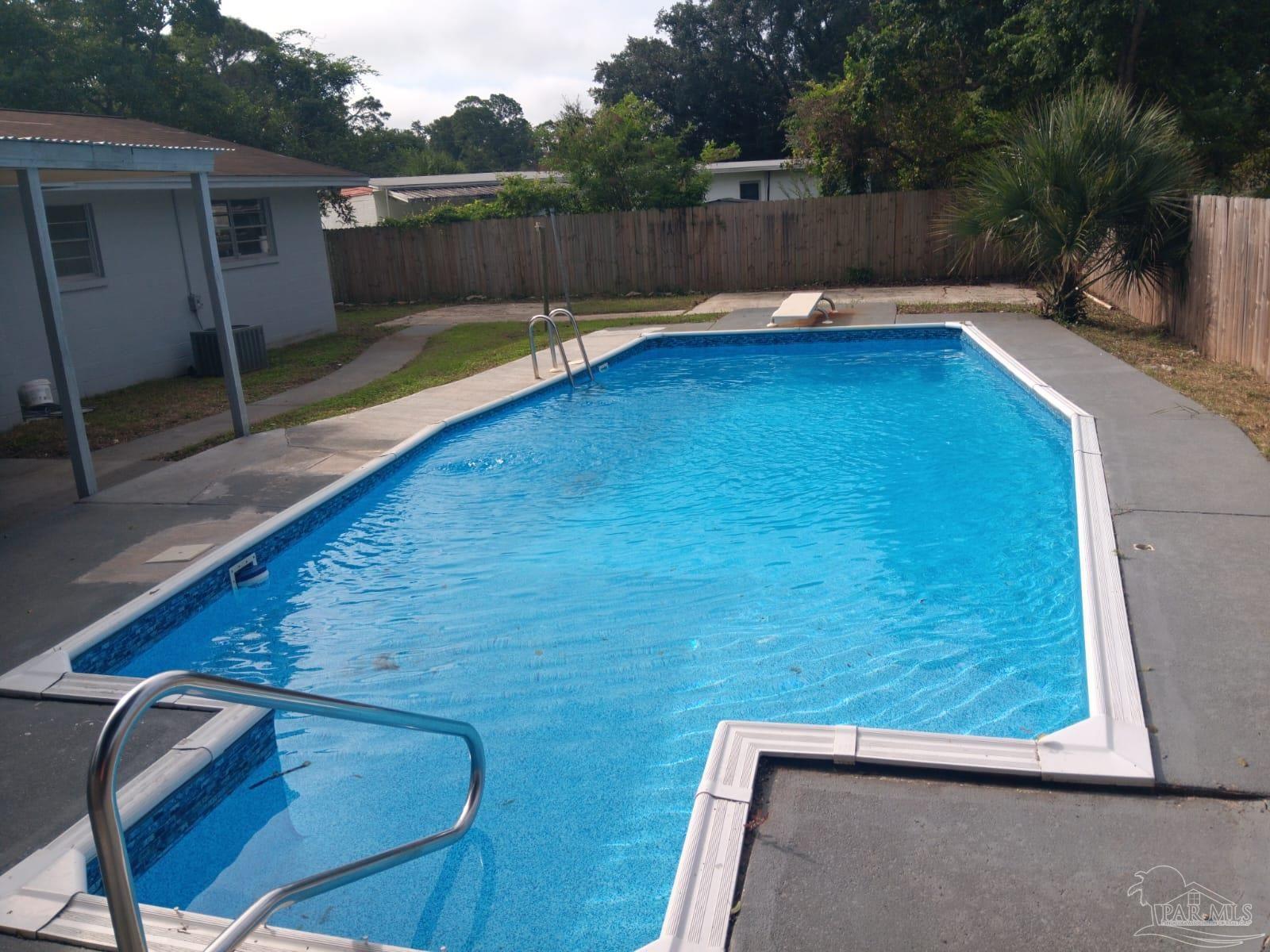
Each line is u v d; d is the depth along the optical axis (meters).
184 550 5.56
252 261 13.66
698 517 6.50
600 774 3.60
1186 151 10.98
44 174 7.83
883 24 16.62
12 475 7.65
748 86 37.84
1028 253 11.57
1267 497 5.15
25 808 3.02
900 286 17.27
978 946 2.17
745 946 2.21
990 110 16.17
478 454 8.16
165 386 11.52
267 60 25.17
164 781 3.10
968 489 6.70
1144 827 2.56
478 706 4.18
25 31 18.55
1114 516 4.99
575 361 11.68
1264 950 2.11
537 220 18.94
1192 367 8.94
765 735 3.04
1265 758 2.83
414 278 20.00
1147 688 3.28
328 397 10.29
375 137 27.34
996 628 4.61
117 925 1.81
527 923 2.82
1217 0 12.80
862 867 2.45
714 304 16.50
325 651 4.83
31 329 10.14
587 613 5.10
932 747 2.93
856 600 5.06
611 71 39.94
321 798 3.53
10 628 4.60
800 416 9.14
